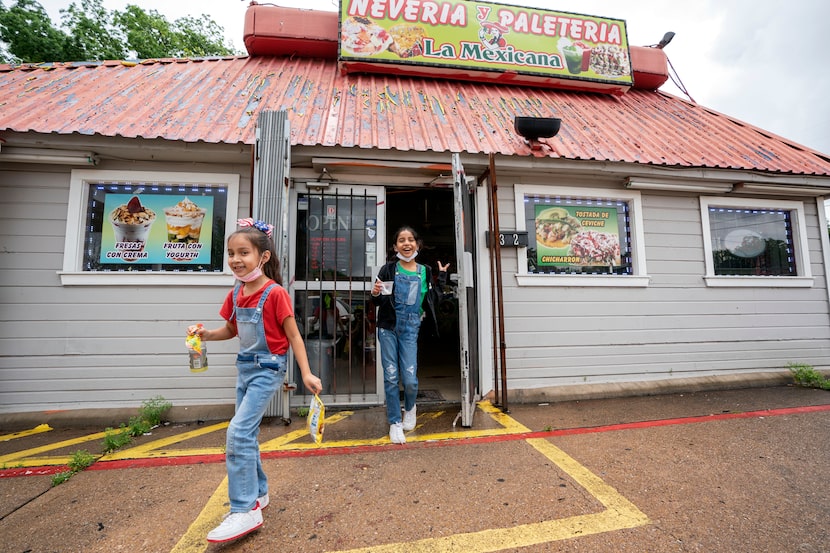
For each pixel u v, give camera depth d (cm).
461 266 375
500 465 295
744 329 544
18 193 413
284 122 407
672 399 473
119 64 599
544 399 464
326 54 667
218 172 445
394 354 348
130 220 433
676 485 263
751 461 298
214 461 309
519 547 201
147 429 379
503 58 650
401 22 625
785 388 516
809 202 587
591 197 515
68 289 414
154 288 425
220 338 235
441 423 391
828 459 300
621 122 606
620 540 206
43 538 212
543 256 501
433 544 204
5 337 403
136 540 210
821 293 578
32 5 1246
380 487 263
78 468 293
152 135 394
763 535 209
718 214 559
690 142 571
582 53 683
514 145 481
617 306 507
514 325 479
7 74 531
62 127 401
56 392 406
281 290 219
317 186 450
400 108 540
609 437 350
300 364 214
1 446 345
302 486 264
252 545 204
